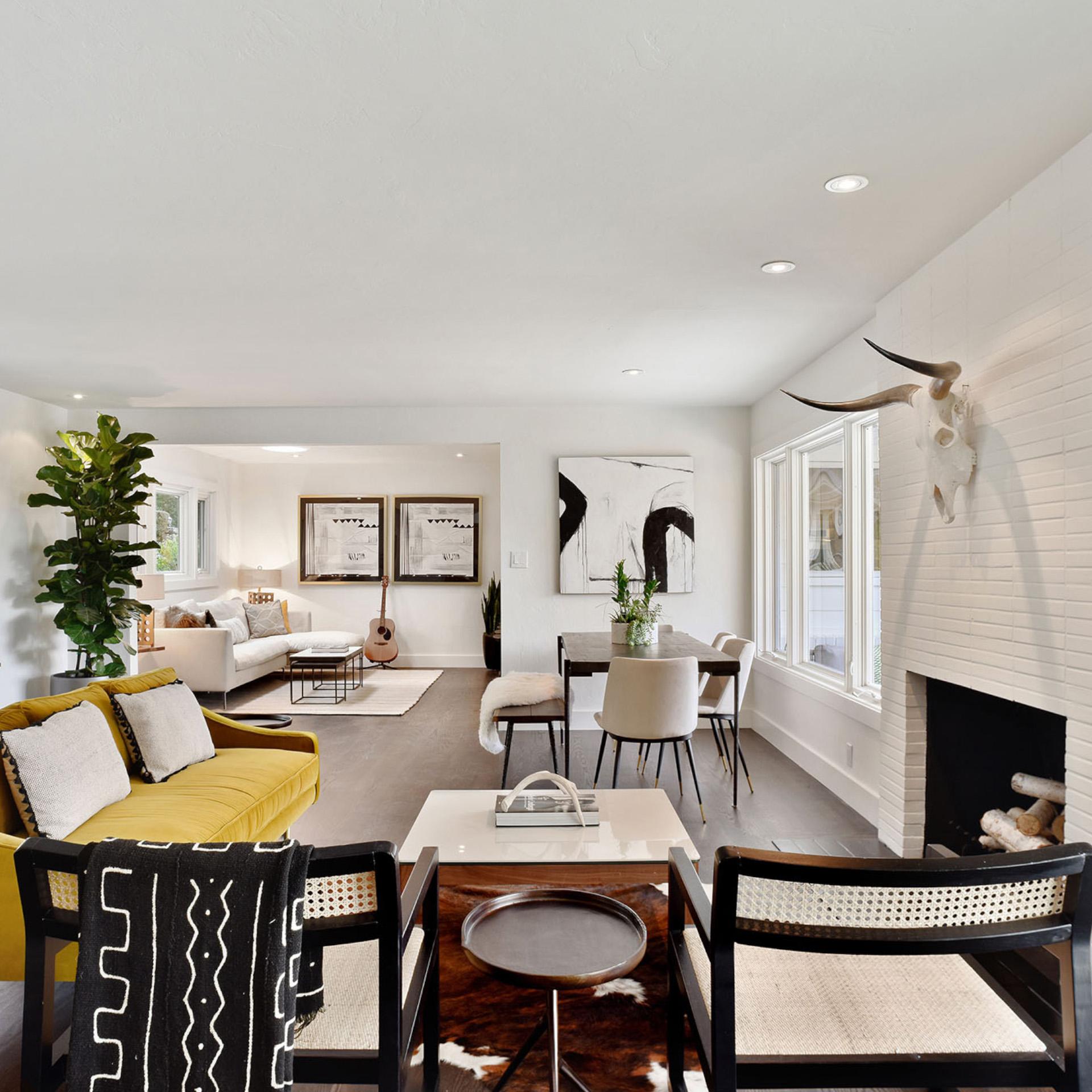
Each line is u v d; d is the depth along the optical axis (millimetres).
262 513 9648
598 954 1500
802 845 3473
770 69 1759
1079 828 2102
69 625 4992
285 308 3465
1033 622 2305
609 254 2867
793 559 5168
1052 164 2217
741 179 2291
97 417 5766
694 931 1718
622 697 3734
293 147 2090
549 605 5910
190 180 2268
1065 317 2168
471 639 9648
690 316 3631
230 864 1191
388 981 1237
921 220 2582
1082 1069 1176
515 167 2209
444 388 5203
